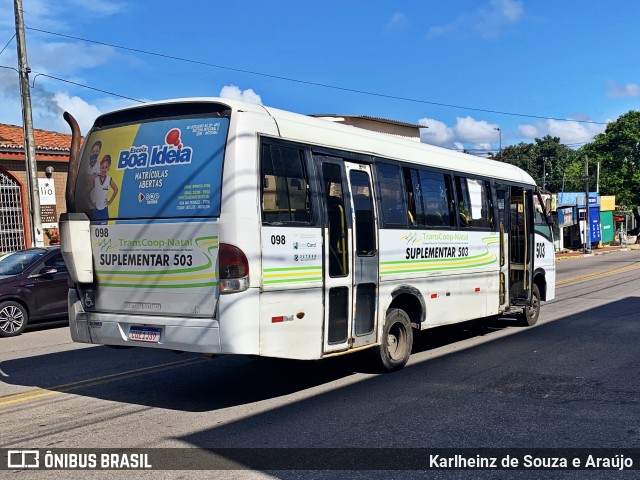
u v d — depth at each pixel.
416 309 8.43
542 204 12.13
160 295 6.21
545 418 5.91
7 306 11.59
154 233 6.23
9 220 19.70
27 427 5.82
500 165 11.00
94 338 6.69
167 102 6.34
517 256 11.45
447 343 10.02
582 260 34.41
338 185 7.03
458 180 9.45
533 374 7.72
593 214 48.09
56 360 9.03
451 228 9.13
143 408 6.43
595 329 11.04
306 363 8.53
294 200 6.37
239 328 5.75
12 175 19.69
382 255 7.64
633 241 58.25
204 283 5.91
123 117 6.68
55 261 12.53
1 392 7.17
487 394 6.80
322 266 6.63
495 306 10.34
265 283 5.94
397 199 8.02
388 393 6.89
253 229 5.86
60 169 21.02
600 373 7.71
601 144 58.06
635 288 18.02
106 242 6.60
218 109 6.09
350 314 7.09
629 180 56.50
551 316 12.83
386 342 7.77
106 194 6.64
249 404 6.54
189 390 7.17
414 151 8.59
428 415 6.04
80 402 6.70
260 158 6.02
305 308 6.41
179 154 6.19
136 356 9.22
